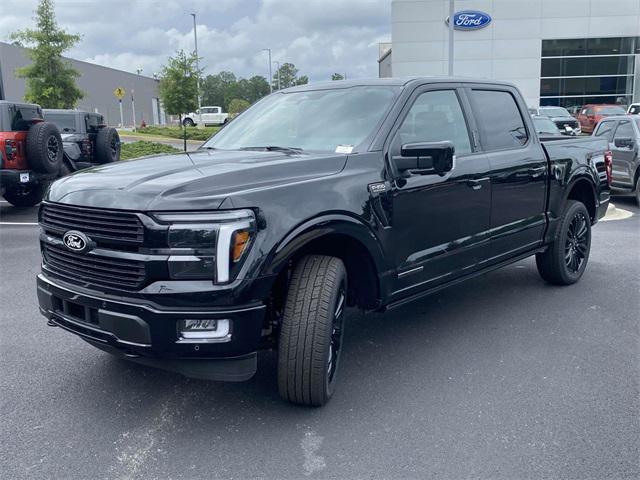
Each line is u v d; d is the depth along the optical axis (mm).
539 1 36906
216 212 3137
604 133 13594
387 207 3980
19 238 9234
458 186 4590
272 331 3709
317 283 3484
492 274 6914
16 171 10492
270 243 3242
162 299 3137
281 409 3711
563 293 6113
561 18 37094
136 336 3199
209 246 3123
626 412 3635
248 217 3189
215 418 3611
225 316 3141
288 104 4926
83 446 3311
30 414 3660
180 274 3139
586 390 3932
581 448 3244
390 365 4359
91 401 3830
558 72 38000
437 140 4594
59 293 3539
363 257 3943
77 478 3020
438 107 4727
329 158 3871
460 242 4707
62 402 3816
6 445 3314
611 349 4621
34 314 5543
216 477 3027
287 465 3123
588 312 5500
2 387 4020
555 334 4953
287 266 3670
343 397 3859
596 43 37469
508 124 5465
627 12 36969
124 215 3207
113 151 15141
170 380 4137
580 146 6367
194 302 3127
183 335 3174
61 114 14414
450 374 4195
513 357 4484
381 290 4023
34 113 11273
